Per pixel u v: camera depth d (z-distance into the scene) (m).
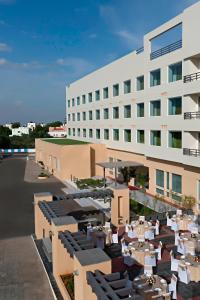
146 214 23.52
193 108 24.41
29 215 24.80
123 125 36.69
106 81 40.97
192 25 22.94
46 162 49.34
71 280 13.32
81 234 13.20
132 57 33.34
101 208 25.97
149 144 30.73
